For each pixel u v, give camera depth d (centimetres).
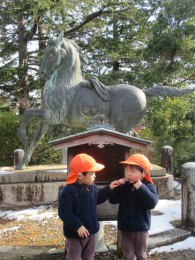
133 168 272
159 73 1176
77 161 270
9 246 390
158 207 539
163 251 372
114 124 572
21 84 1232
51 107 580
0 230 463
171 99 1037
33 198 584
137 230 279
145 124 1091
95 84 576
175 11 1133
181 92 598
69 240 270
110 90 581
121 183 280
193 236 411
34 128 989
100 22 1329
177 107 958
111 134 314
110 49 1308
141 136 1012
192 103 1036
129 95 564
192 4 1104
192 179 426
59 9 1098
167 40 1096
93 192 278
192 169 425
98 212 312
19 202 581
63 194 267
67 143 317
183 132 962
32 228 466
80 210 267
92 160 272
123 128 569
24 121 609
